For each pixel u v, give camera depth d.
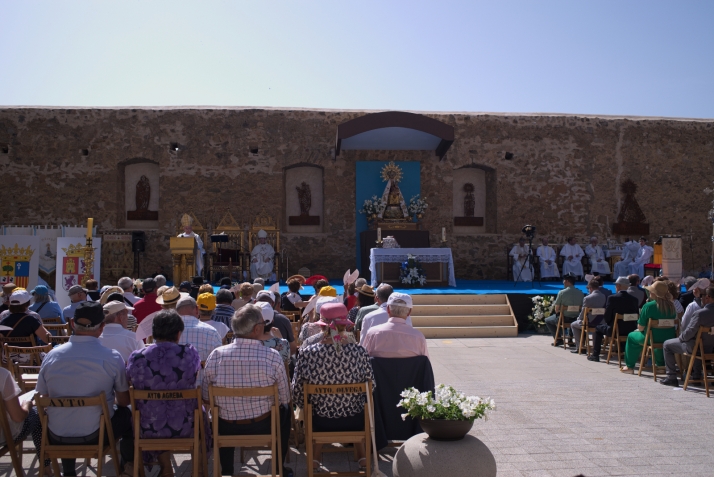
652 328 8.49
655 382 8.31
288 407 5.10
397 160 19.33
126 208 19.12
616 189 19.98
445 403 4.35
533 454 5.38
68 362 4.56
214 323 6.35
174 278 14.78
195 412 4.54
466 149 19.52
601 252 18.83
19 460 4.77
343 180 19.16
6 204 18.47
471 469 4.13
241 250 17.53
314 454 5.05
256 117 18.97
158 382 4.54
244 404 4.59
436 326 13.44
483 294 14.30
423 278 15.34
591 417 6.52
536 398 7.37
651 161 20.14
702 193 20.28
